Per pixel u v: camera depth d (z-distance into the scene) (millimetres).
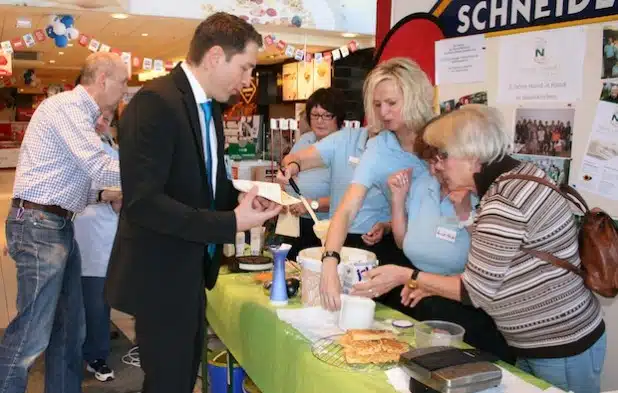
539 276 1537
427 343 1615
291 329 1818
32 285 2566
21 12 5785
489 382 1344
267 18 6383
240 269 2525
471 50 2744
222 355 2764
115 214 3227
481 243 1527
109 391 3098
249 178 4508
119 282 1793
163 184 1674
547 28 2383
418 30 3064
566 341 1574
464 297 1592
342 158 2645
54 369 2748
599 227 1585
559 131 2361
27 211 2572
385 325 1892
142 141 1649
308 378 1620
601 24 2184
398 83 2082
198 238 1679
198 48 1756
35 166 2570
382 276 1747
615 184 2178
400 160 2170
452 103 2881
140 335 1805
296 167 2576
